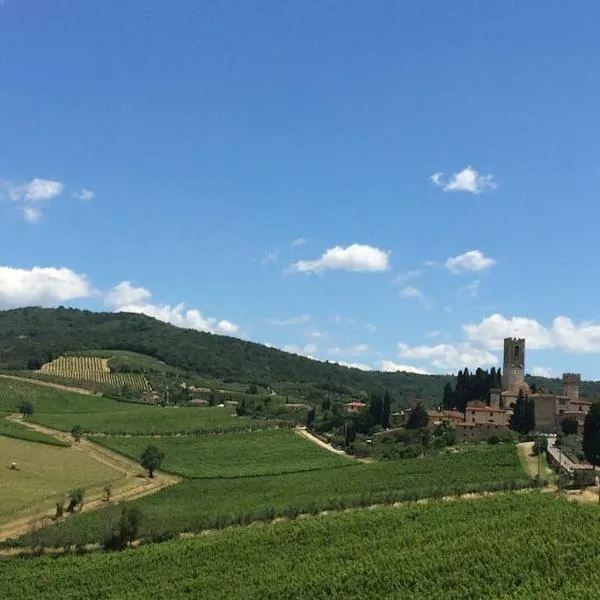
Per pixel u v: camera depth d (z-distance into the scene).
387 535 74.44
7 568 78.19
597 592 52.41
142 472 141.25
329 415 198.38
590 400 181.62
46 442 157.50
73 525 92.31
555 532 66.62
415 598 57.47
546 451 124.62
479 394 198.25
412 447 147.88
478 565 61.16
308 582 64.19
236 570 70.56
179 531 87.50
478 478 107.50
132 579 72.00
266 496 113.00
